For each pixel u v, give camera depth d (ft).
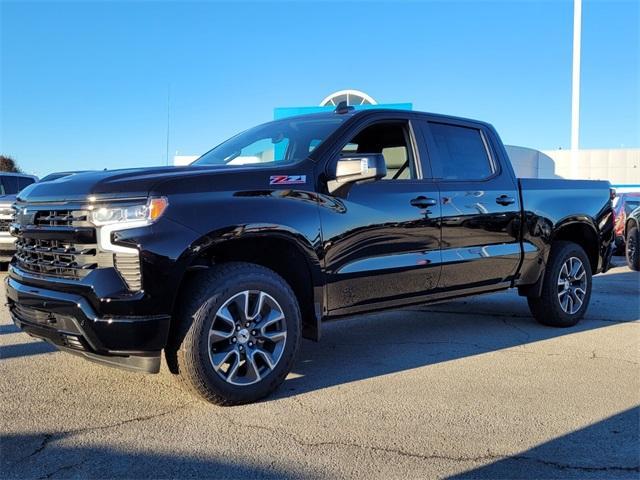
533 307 20.07
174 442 10.49
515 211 17.98
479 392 13.37
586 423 11.63
